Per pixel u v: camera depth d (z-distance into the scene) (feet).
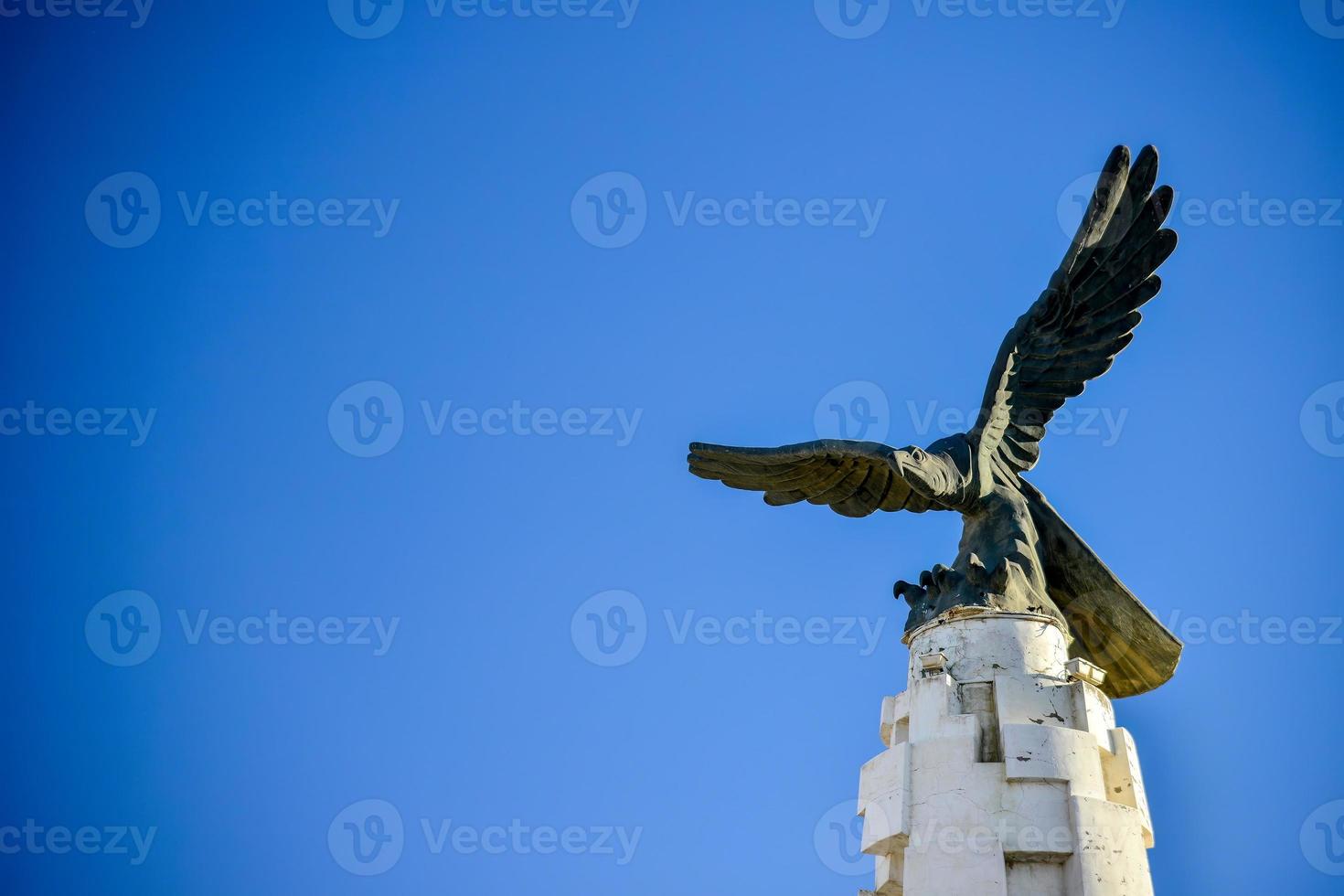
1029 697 56.08
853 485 64.95
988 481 62.64
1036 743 54.24
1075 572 63.57
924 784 54.75
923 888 52.70
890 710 59.41
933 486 59.98
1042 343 65.05
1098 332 64.85
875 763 57.00
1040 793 53.57
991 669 57.06
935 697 56.59
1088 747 54.70
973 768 54.19
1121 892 51.60
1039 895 52.21
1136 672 65.62
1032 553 61.05
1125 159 62.90
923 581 61.46
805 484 65.72
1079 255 64.54
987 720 56.24
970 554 61.87
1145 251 64.85
